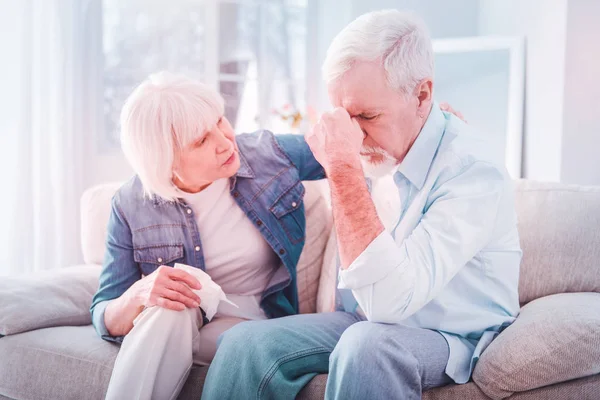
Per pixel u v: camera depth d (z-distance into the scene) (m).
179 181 1.78
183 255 1.79
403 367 1.33
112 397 1.52
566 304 1.55
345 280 1.36
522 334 1.41
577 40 2.98
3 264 3.23
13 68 3.22
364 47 1.39
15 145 3.23
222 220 1.82
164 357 1.57
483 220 1.41
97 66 3.61
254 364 1.44
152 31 3.73
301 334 1.51
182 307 1.59
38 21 3.26
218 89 3.86
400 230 1.53
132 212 1.80
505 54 3.47
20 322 1.85
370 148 1.50
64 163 3.34
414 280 1.34
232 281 1.86
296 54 4.06
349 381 1.31
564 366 1.35
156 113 1.63
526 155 3.43
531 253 1.85
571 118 3.01
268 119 4.00
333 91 1.44
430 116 1.50
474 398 1.41
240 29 3.90
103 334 1.75
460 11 3.94
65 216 3.35
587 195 1.88
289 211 1.85
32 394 1.75
